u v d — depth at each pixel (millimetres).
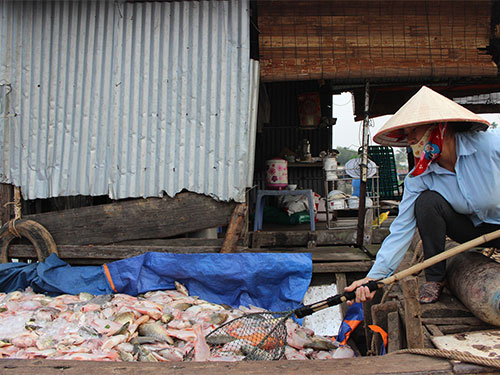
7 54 4434
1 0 4387
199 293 4113
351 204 5312
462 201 2770
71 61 4402
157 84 4332
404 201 2934
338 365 2105
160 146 4348
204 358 2783
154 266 4086
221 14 4242
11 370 2082
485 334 2422
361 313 3764
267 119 6922
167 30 4309
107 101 4387
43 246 4391
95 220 4461
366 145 4535
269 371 2051
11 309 3666
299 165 6254
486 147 2611
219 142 4285
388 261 2791
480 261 2787
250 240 4727
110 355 2928
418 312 2348
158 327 3312
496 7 4590
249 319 3369
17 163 4488
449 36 4391
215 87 4270
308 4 4277
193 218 4355
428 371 2010
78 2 4367
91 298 3945
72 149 4441
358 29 4320
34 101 4445
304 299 4023
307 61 4293
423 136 2674
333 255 4301
